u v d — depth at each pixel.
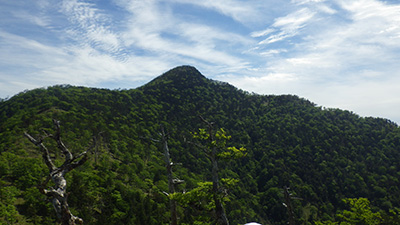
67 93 149.38
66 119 98.44
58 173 8.83
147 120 147.50
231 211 91.75
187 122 176.75
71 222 8.42
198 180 100.62
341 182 133.25
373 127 194.00
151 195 72.19
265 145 167.00
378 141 174.12
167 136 22.59
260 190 131.25
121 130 113.69
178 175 93.81
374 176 136.25
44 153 8.64
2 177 46.78
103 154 80.19
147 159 101.50
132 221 51.91
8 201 38.88
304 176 137.50
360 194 124.44
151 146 114.44
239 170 138.62
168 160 22.05
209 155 19.88
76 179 50.41
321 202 121.88
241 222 92.31
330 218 109.31
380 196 120.31
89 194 51.22
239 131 182.25
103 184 60.59
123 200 57.56
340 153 160.12
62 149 8.98
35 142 8.55
